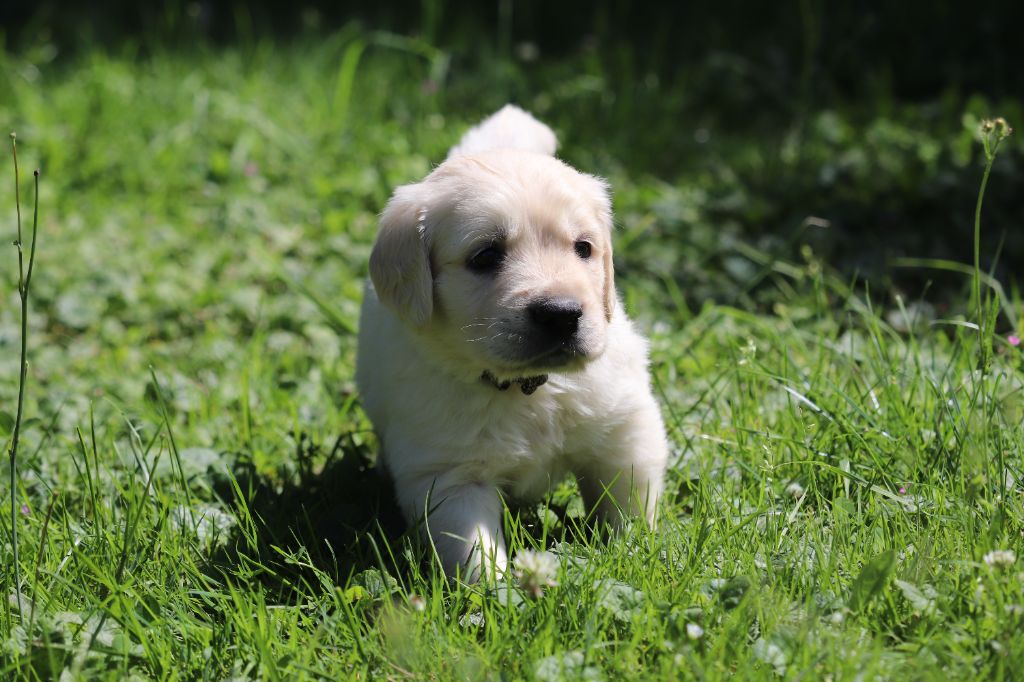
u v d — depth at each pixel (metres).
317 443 5.71
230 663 3.75
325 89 11.62
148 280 8.02
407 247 4.50
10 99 11.48
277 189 9.54
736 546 4.05
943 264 6.98
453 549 4.34
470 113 11.09
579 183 4.62
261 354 6.98
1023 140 9.46
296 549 4.63
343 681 3.58
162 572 4.18
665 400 5.39
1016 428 4.64
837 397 5.02
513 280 4.26
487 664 3.48
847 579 3.87
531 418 4.53
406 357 4.63
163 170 9.96
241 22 14.01
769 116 10.96
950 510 4.17
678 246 8.16
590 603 3.69
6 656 3.69
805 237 8.09
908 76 11.52
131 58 12.96
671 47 13.06
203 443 5.81
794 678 3.23
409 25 14.14
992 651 3.33
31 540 4.41
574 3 14.41
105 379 6.64
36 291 7.80
